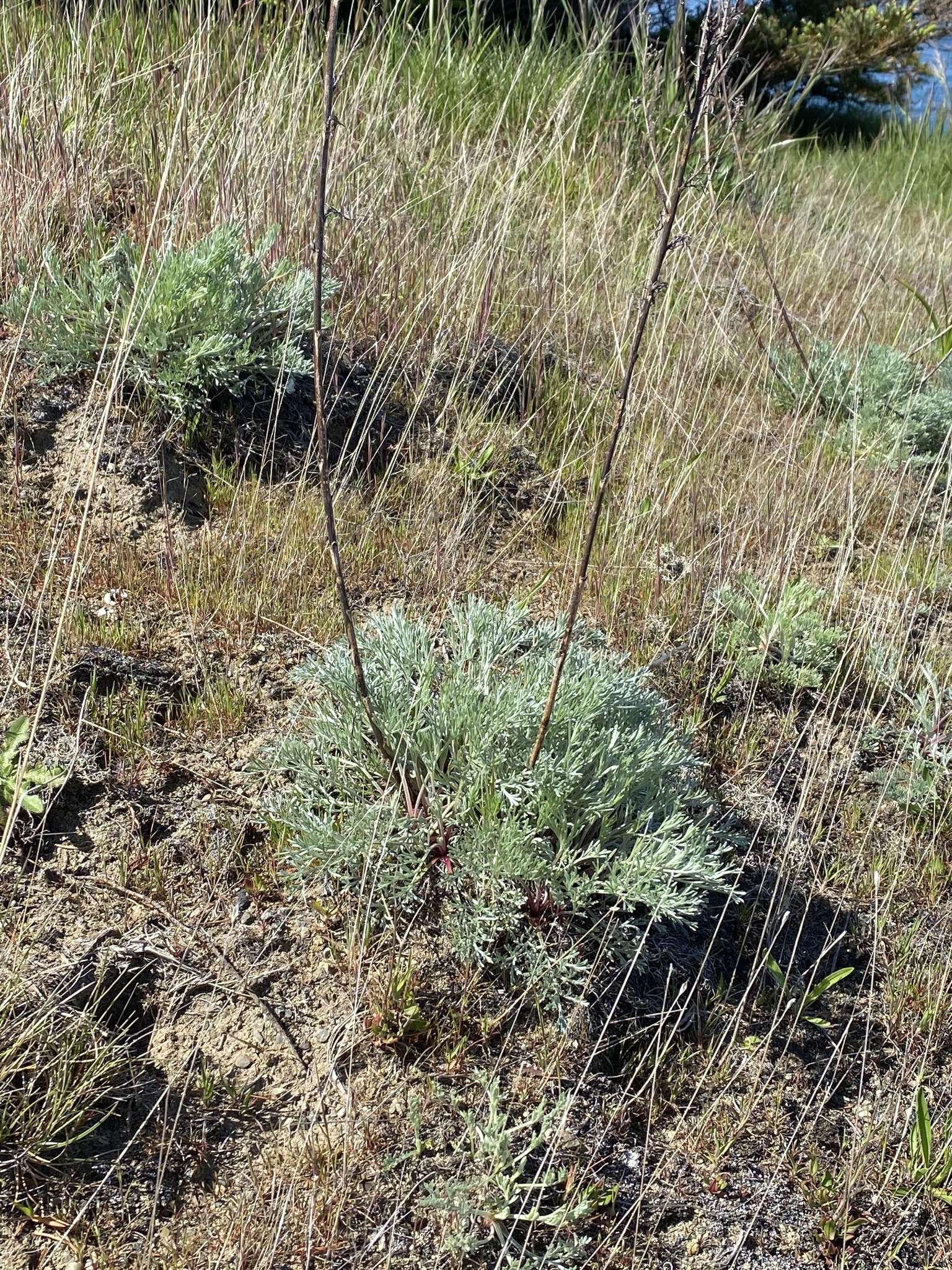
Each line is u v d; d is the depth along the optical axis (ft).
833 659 11.40
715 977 8.24
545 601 11.27
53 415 10.77
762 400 15.83
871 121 43.29
